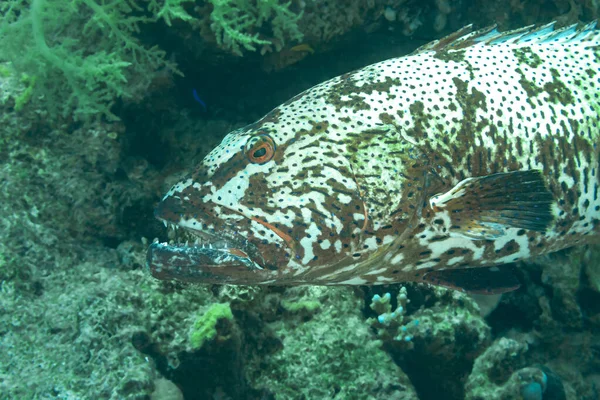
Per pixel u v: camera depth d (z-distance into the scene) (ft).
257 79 4.40
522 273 3.93
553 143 2.70
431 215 2.59
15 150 3.68
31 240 3.44
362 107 2.62
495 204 2.55
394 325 3.35
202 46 3.87
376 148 2.57
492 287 2.78
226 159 2.56
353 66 4.34
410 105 2.63
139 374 2.81
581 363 3.87
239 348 3.09
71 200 3.66
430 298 3.53
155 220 3.89
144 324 3.04
